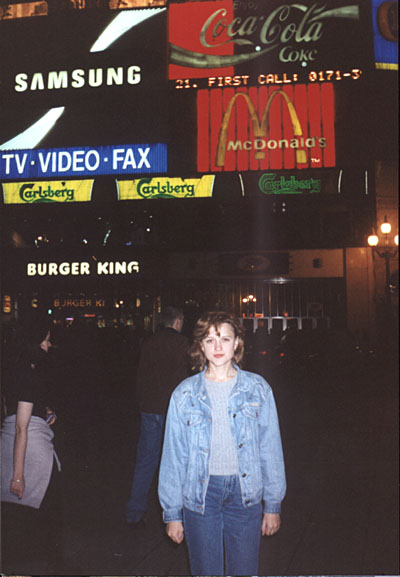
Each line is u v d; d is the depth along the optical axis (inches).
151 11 1120.8
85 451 303.1
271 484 107.3
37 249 1258.0
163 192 1224.2
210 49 1111.6
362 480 245.4
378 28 1055.6
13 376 126.5
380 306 1072.2
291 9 1087.6
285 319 1222.9
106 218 1266.0
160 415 183.9
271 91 1118.4
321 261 1199.6
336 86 1091.3
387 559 157.5
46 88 1150.3
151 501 216.2
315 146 1114.1
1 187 1248.2
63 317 1259.8
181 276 1249.4
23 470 123.8
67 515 194.7
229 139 1143.0
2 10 1149.7
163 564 152.3
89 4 1129.4
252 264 1222.9
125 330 853.8
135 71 1126.4
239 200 1214.9
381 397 554.6
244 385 107.8
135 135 1184.8
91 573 144.3
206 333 107.8
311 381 655.8
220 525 105.0
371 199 1146.7
